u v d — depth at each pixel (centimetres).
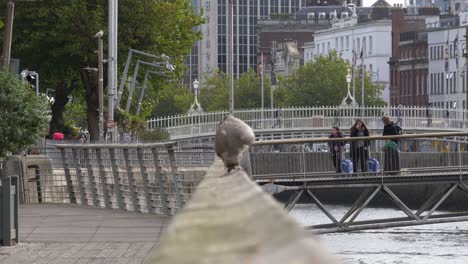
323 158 3544
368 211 5678
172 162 3109
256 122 9944
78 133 8369
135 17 7869
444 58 19712
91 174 3644
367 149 3550
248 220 343
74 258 2081
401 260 3466
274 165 3512
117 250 2227
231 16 6662
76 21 7644
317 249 333
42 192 3816
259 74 19700
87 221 2967
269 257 332
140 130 7381
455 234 4266
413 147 3931
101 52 7056
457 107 19250
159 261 342
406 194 5859
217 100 19988
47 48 7762
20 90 3325
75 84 8256
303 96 18662
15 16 7594
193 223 348
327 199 5603
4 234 2283
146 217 3102
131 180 3366
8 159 3534
